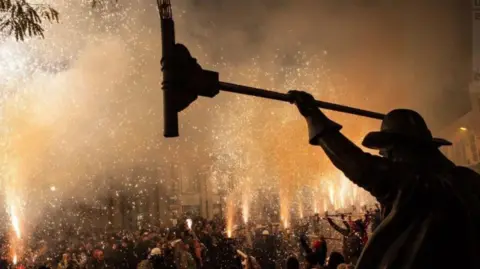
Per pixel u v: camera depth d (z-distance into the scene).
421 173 1.78
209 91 1.89
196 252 14.32
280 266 16.23
